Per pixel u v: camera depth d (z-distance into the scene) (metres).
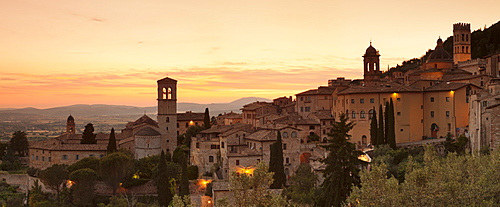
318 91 175.62
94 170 134.75
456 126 137.62
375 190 53.50
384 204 52.69
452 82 145.62
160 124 170.62
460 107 138.00
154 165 139.25
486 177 59.53
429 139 134.75
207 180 128.75
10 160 186.38
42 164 161.00
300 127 156.12
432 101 143.62
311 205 100.12
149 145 160.12
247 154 132.75
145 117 180.00
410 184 54.16
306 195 101.00
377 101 143.88
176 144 172.75
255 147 137.12
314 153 137.88
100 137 176.00
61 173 128.00
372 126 131.75
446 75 165.88
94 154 156.38
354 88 152.62
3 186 145.62
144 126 171.38
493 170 60.41
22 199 134.50
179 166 136.12
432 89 143.00
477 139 108.62
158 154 155.38
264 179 51.75
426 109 144.88
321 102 172.00
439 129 141.38
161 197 119.38
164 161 121.19
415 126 143.50
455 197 52.59
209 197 118.94
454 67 185.25
